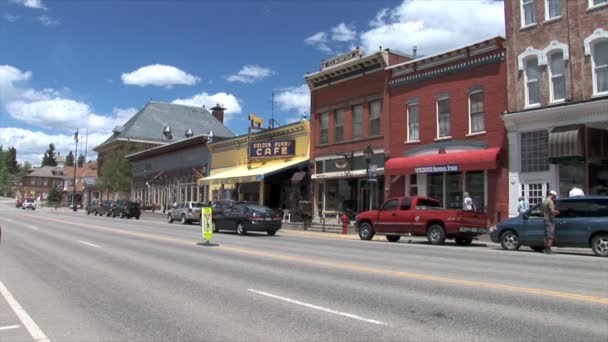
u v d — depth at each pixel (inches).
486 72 975.6
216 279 419.5
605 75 813.9
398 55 1207.6
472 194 989.2
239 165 1733.5
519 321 275.6
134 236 895.7
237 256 585.9
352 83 1277.1
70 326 273.7
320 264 513.0
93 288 382.6
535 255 632.4
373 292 359.6
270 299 337.4
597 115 803.4
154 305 322.3
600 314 291.1
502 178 933.2
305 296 346.6
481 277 427.2
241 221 1015.0
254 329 262.5
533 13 914.1
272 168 1437.0
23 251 642.2
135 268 486.9
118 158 2751.0
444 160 1006.4
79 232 991.6
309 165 1393.9
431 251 679.1
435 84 1071.0
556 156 829.2
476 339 241.9
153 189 2438.5
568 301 326.0
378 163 1187.9
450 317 285.6
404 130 1129.4
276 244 772.0
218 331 260.1
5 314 301.9
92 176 4202.8
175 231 1059.3
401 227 856.9
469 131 999.0
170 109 3225.9
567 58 853.2
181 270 471.8
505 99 939.3
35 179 5669.3
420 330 258.4
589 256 622.5
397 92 1154.7
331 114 1336.1
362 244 804.0
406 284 392.2
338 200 1304.1
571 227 645.3
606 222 617.0
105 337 252.2
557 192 855.1
